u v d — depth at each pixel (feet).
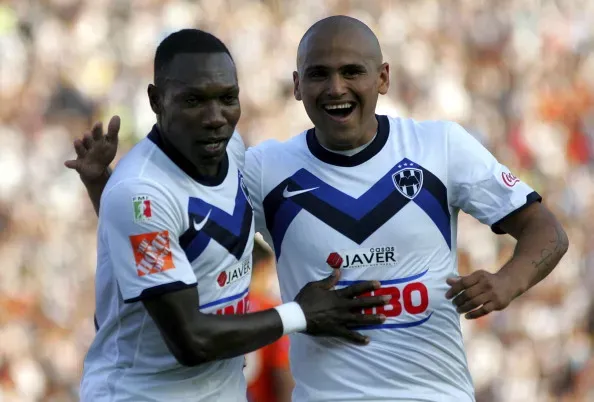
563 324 152.15
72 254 149.38
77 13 199.52
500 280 55.16
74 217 157.48
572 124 208.23
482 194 57.82
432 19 223.30
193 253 53.42
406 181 57.47
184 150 52.90
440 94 198.39
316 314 55.67
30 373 126.93
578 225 181.06
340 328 56.65
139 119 179.11
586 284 160.97
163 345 54.65
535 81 217.36
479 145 58.85
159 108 53.78
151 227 52.08
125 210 52.26
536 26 232.12
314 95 56.65
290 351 60.39
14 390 125.29
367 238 57.21
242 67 192.54
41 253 147.74
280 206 58.44
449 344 58.34
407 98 196.65
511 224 58.80
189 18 203.41
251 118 180.24
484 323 146.30
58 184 160.86
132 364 55.21
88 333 135.74
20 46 191.31
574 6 241.14
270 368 91.35
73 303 140.67
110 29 197.36
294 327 55.06
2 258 145.07
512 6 232.53
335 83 56.03
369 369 57.47
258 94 186.39
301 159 58.75
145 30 196.54
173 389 55.01
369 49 56.59
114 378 55.47
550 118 209.05
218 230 53.93
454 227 58.85
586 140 204.95
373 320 56.54
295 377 59.77
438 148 58.18
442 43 217.97
